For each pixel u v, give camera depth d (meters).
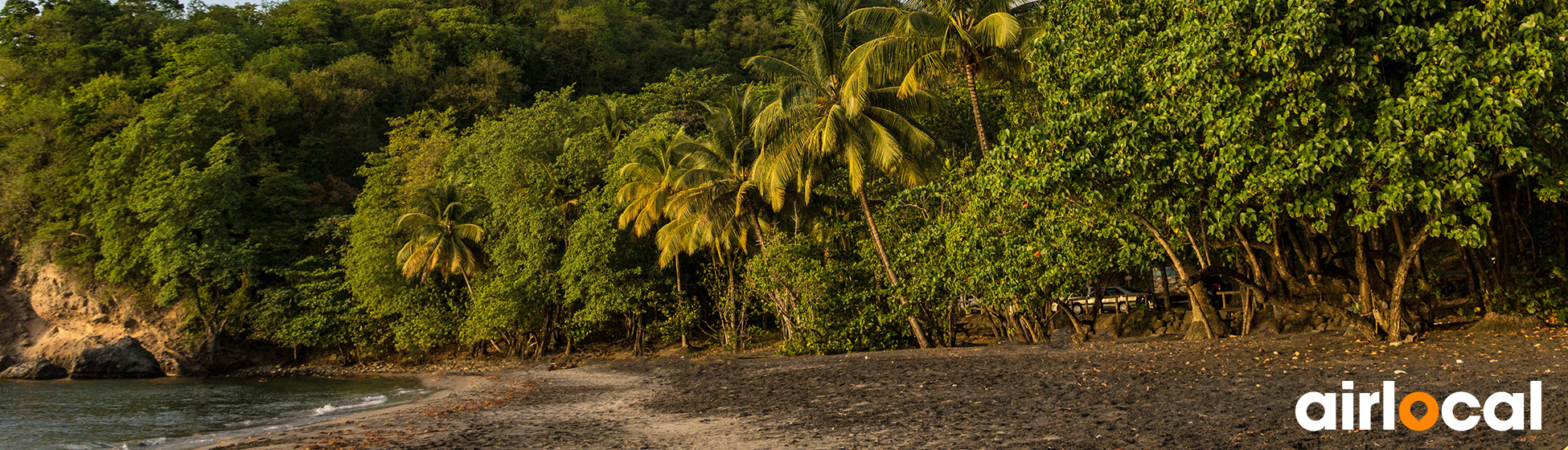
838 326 28.97
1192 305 23.41
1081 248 18.56
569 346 40.06
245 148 54.12
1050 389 14.23
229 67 57.50
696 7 98.00
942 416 12.21
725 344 35.75
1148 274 28.14
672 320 36.34
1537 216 19.08
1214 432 9.18
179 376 44.66
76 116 50.53
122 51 59.47
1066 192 15.75
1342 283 17.61
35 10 61.34
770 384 19.70
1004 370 17.73
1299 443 8.37
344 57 67.56
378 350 45.25
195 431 18.56
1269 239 14.35
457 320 41.56
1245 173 14.38
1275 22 13.36
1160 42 15.75
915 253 25.89
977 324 30.47
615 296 35.22
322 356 47.66
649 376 26.38
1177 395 12.21
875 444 10.23
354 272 42.72
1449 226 15.15
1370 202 13.70
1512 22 13.15
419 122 51.34
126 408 25.62
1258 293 18.31
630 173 33.72
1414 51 13.38
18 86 54.12
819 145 26.81
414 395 26.09
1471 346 15.23
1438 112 12.57
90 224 47.81
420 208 41.25
